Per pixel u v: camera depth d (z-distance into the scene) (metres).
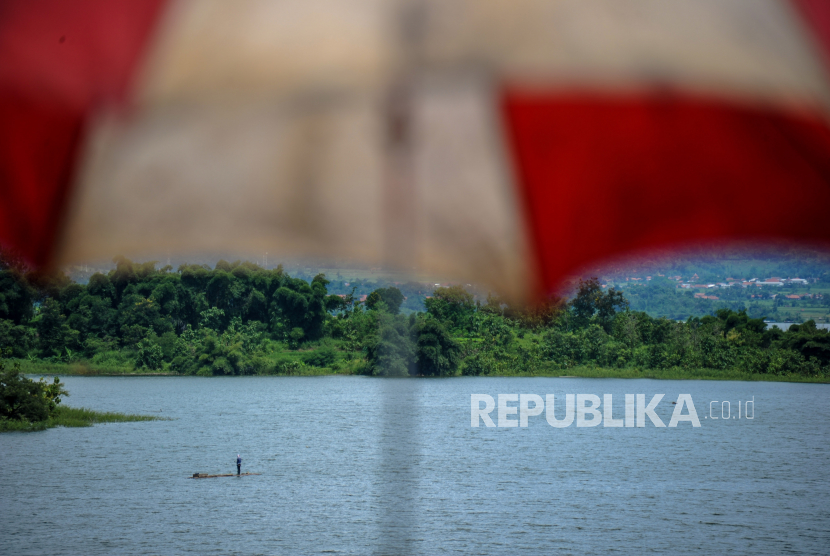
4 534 159.75
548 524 175.50
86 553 146.38
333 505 188.50
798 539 166.25
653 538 165.62
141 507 183.75
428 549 153.88
